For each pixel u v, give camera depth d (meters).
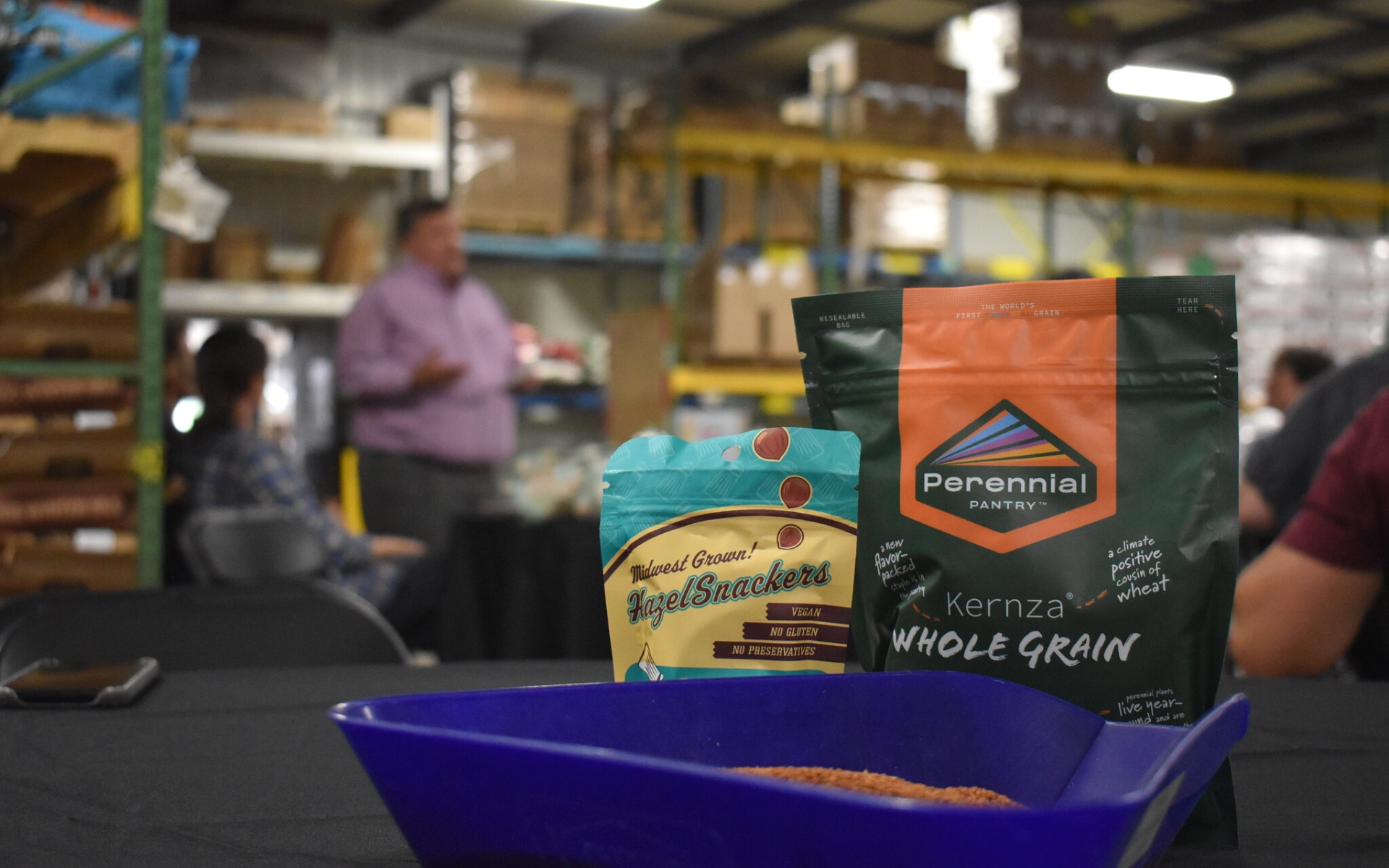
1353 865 0.37
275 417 6.52
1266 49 7.47
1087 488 0.43
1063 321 0.44
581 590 2.65
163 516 2.58
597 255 6.22
